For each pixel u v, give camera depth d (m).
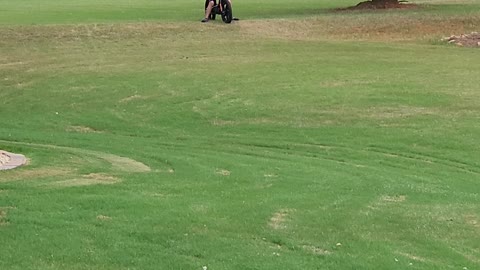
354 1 49.75
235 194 10.82
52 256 7.69
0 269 7.33
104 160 13.95
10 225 8.62
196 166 13.62
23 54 28.17
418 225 9.51
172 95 22.45
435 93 21.59
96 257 7.71
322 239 8.66
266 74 24.62
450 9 36.88
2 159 13.24
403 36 30.88
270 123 19.52
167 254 7.88
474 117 19.22
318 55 27.45
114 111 21.27
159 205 9.77
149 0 52.34
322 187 11.77
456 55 27.41
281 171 13.38
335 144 17.33
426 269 7.81
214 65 26.09
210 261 7.73
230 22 32.72
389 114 19.81
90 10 41.62
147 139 18.17
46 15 37.88
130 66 26.20
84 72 25.45
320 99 21.38
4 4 48.88
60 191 10.40
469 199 11.39
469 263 8.13
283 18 34.38
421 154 16.23
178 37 30.56
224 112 20.62
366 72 24.67
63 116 20.91
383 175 13.62
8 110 21.73
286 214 9.70
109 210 9.41
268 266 7.64
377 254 8.20
